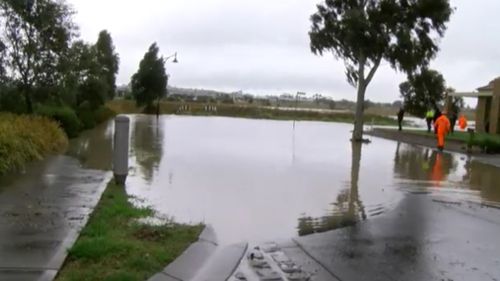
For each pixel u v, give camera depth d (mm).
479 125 36719
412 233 7855
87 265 5359
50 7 20125
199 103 65000
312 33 29906
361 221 8578
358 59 28812
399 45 27172
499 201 10992
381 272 6031
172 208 8820
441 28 27531
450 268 6250
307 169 15078
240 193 10695
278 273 5906
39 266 5199
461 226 8430
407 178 14273
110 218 7316
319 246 7039
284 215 8883
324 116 58531
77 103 28156
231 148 20281
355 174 14547
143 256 5711
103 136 22906
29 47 19656
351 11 27531
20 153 12125
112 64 48125
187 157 16547
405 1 27250
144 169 13398
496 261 6590
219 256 6348
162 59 55156
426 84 35969
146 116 47469
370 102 74625
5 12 19391
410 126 50281
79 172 11648
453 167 17469
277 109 61750
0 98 19281
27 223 6816
